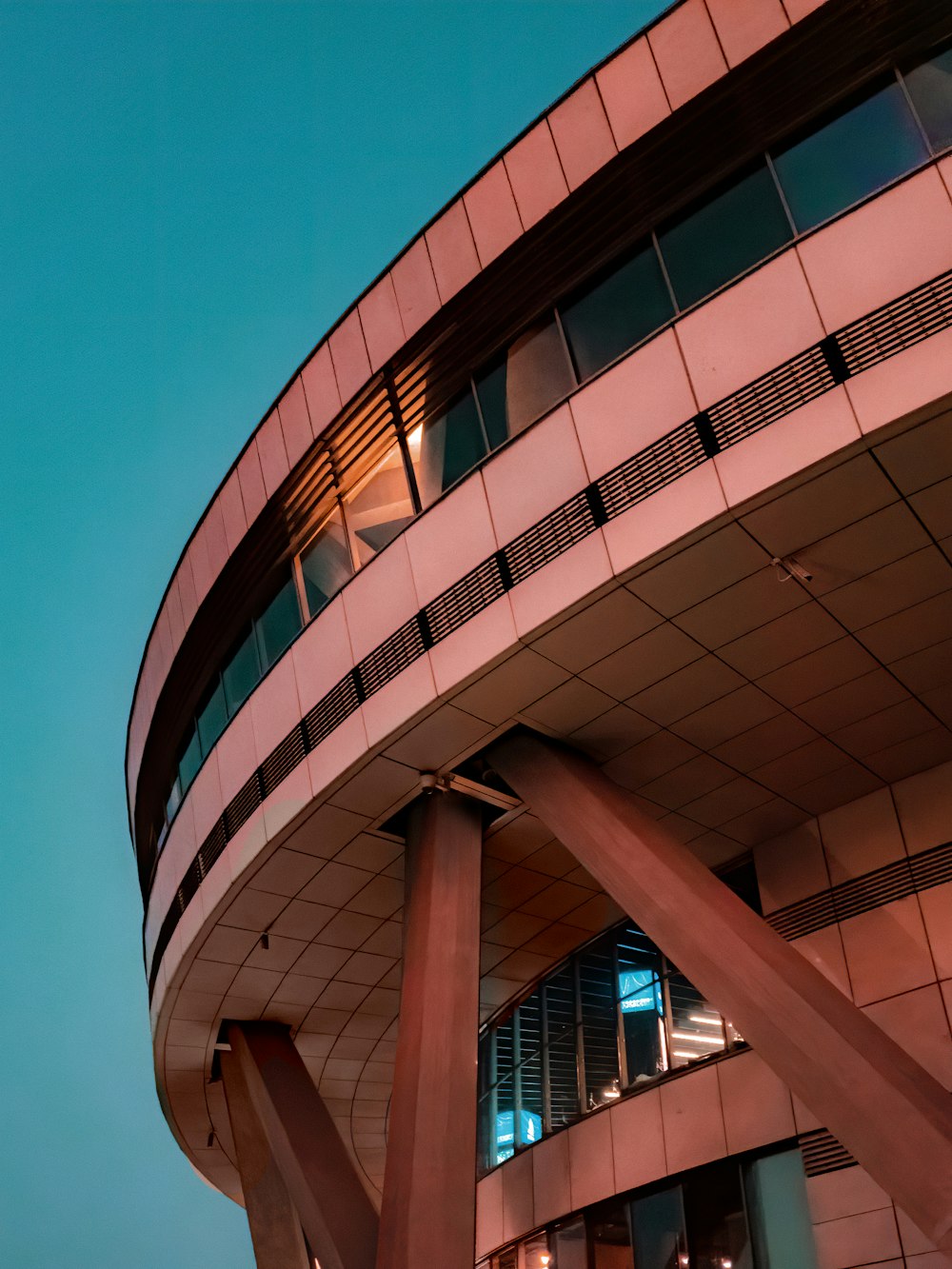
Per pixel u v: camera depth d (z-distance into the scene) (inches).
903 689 615.5
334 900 762.2
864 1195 596.1
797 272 509.0
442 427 651.5
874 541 514.6
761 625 562.3
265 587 768.9
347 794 663.8
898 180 494.0
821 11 526.9
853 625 565.9
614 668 585.3
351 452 695.7
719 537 512.1
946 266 470.3
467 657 588.1
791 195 531.5
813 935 684.7
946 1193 426.3
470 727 621.9
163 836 892.6
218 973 823.7
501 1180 828.6
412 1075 555.8
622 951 822.5
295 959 821.9
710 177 559.2
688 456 521.0
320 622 689.6
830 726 640.4
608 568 534.6
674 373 536.1
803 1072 475.5
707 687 604.1
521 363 617.0
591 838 579.2
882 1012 633.6
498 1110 880.9
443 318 645.3
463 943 608.1
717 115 556.4
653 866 555.2
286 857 711.7
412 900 630.5
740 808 708.0
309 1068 979.9
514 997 918.4
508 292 621.6
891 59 519.5
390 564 647.1
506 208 621.3
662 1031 754.2
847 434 472.7
